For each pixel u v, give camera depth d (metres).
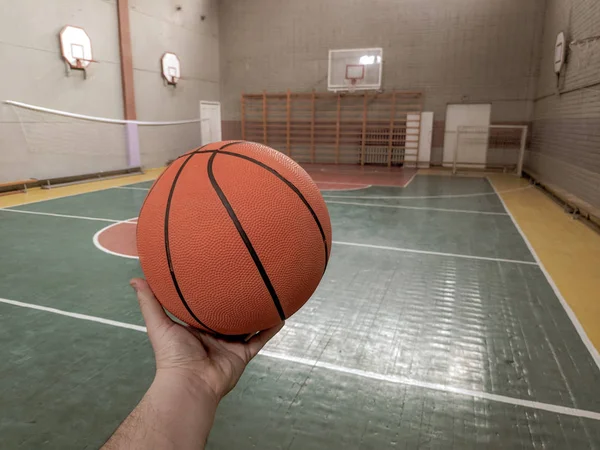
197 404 0.70
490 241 4.09
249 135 11.88
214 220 0.89
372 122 10.91
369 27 10.42
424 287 2.94
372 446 1.53
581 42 6.28
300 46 10.96
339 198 6.35
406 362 2.05
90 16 7.52
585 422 1.66
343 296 2.79
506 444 1.55
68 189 6.80
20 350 2.12
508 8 9.50
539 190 7.14
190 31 10.34
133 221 4.71
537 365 2.03
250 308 0.92
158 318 0.82
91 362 2.03
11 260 3.41
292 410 1.71
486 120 10.14
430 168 10.59
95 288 2.88
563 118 7.05
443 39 10.02
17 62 6.34
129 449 0.58
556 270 3.29
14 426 1.61
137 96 8.82
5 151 6.29
